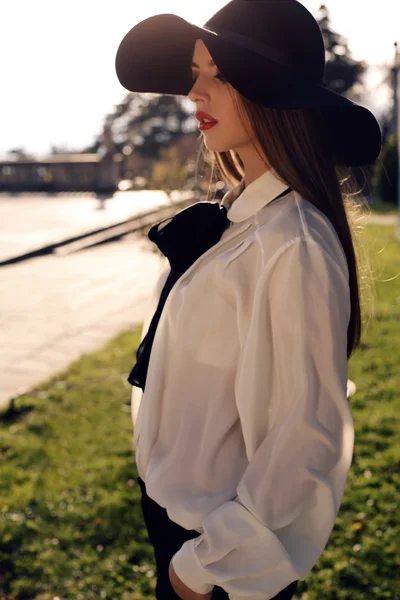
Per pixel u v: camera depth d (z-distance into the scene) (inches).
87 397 193.3
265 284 42.1
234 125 47.4
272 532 41.4
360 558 105.7
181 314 46.9
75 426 169.6
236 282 44.5
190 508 46.7
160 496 48.2
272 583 42.2
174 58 58.2
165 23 55.1
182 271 49.7
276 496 41.0
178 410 48.7
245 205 47.1
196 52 48.0
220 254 46.8
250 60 42.0
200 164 77.6
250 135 47.4
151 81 60.4
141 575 105.2
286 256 41.9
